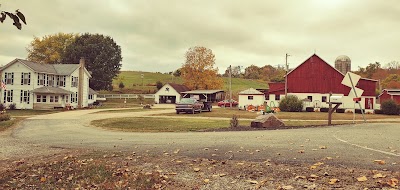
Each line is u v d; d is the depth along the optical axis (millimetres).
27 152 10352
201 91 68312
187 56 76375
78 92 55344
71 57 74750
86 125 22031
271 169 6512
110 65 77812
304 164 6758
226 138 11719
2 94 47688
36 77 47844
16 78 47500
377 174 5578
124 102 71438
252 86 106062
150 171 6996
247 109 42000
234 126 17547
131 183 6180
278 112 39844
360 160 6844
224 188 5555
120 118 27047
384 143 9281
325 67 46438
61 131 17953
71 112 38469
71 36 86312
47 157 9234
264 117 17281
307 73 47281
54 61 81938
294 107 42469
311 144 9391
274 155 7863
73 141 12945
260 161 7285
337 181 5418
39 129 19547
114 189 5926
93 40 77312
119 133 16109
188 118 27297
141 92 92562
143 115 32375
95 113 36219
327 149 8367
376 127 15234
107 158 8555
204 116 30766
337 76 45812
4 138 14898
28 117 30188
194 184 5898
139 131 17234
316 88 46688
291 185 5414
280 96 48812
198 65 75625
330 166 6441
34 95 47344
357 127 15359
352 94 20484
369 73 94375
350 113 38812
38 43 82375
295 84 47875
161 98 74375
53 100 49906
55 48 83562
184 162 7625
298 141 10172
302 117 29641
